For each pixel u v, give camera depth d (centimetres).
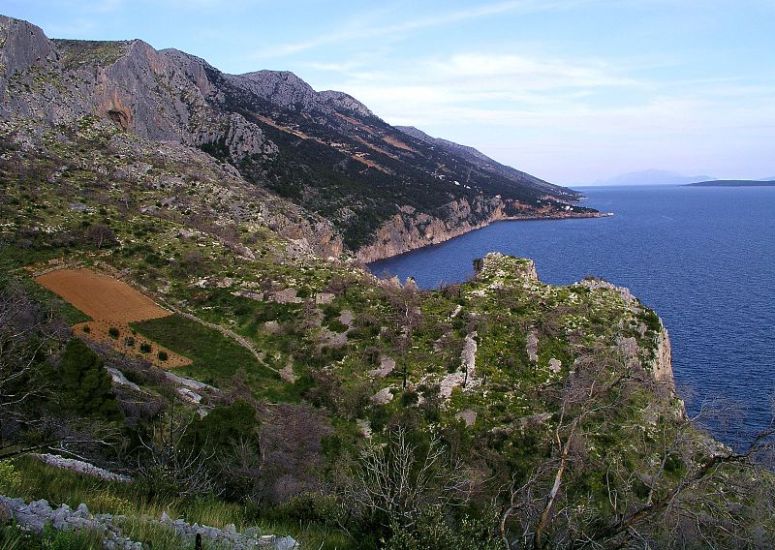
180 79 18438
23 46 11719
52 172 9238
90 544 866
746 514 1210
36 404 2212
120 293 6166
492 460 3453
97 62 13562
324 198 19025
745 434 1463
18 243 6388
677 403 2620
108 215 8094
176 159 12900
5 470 1107
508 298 5762
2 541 805
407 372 4844
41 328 3094
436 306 5859
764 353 7306
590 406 1780
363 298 6331
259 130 19188
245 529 1276
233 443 2409
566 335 4991
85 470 1578
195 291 6506
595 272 13825
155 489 1446
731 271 13425
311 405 4588
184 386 4409
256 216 11125
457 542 1208
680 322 8881
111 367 3950
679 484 1243
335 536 1391
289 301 6297
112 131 12300
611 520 1371
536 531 1293
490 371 4650
